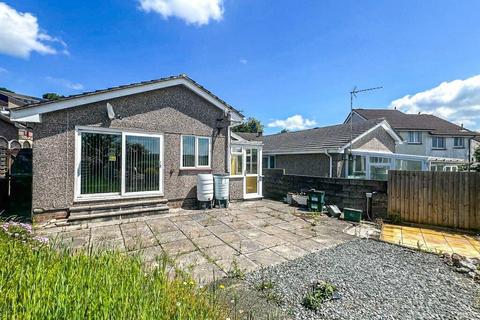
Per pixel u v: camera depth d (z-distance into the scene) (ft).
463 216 22.11
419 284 11.83
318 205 28.84
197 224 22.04
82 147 22.26
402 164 39.37
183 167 28.22
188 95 28.68
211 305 8.49
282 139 67.92
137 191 24.97
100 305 5.97
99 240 17.33
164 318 6.22
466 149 82.53
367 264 14.23
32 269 7.56
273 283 11.53
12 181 28.53
